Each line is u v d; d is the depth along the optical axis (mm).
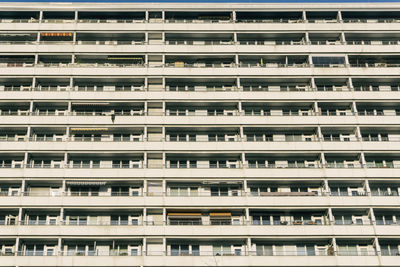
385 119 62469
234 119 62094
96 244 56469
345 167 60344
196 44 66688
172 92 63344
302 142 60969
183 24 67250
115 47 65625
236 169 59312
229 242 57062
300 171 59344
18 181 58375
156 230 55750
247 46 66250
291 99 63438
